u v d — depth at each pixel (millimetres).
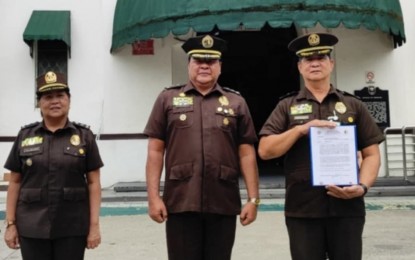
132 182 11242
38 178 3621
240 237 7043
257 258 5980
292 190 3643
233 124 3801
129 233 7410
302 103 3689
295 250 3619
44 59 11562
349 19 9586
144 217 8633
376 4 9867
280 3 9359
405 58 11508
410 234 7074
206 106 3789
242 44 13766
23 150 3648
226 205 3738
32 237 3580
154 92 11430
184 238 3740
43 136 3688
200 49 3775
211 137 3721
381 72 11414
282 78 14086
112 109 11430
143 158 11359
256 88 14469
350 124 3604
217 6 9469
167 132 3824
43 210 3598
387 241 6680
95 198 3811
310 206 3559
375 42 11430
